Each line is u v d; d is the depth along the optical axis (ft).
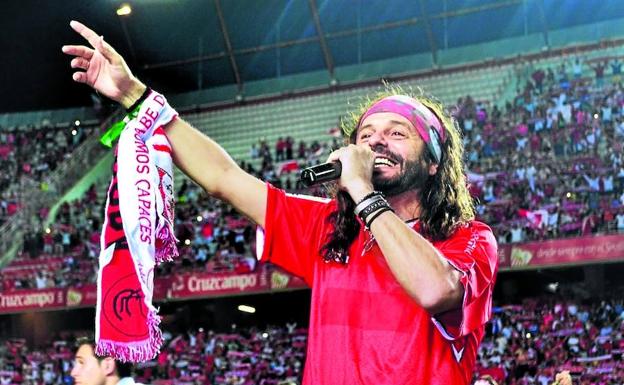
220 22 165.78
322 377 13.52
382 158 14.38
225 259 124.16
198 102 170.71
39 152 166.50
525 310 115.14
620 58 144.05
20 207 153.79
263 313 150.20
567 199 116.37
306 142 157.48
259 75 171.01
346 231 14.29
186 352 126.62
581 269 130.31
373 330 13.50
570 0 152.66
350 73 163.43
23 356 134.10
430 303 12.71
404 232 12.91
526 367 106.01
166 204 14.64
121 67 15.16
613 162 121.08
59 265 137.18
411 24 158.51
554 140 129.70
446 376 13.25
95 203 148.05
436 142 14.75
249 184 15.51
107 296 13.74
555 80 141.18
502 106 144.87
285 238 15.08
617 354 104.37
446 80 155.22
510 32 157.38
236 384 120.37
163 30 168.55
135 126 14.76
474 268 13.51
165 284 123.65
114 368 29.63
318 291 14.19
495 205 119.03
